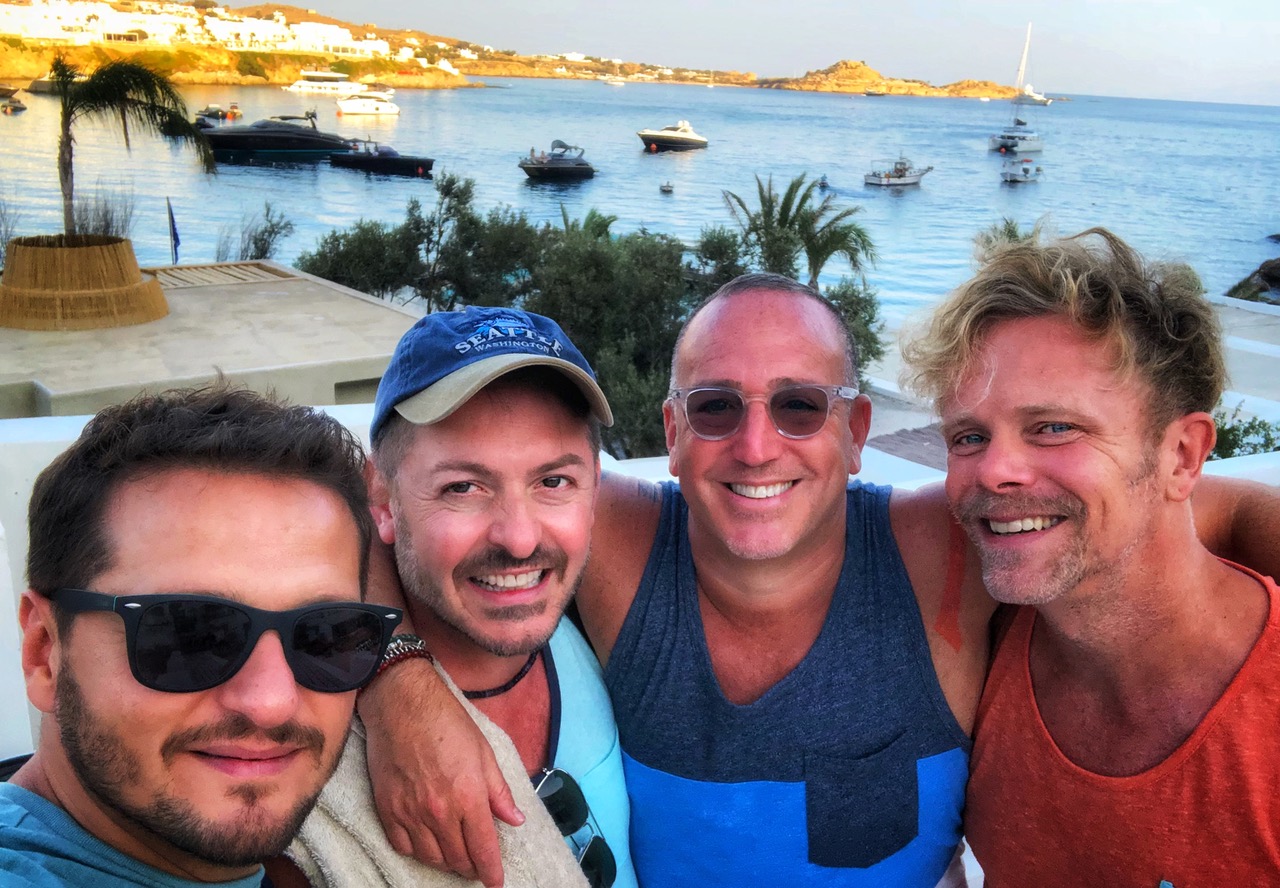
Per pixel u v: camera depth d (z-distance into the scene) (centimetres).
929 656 184
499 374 147
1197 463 152
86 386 1277
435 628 168
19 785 109
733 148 19000
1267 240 10975
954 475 163
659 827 187
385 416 162
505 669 171
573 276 2097
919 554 187
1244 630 150
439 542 155
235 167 11225
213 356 1435
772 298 182
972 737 186
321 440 113
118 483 102
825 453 177
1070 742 165
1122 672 156
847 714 181
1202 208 13562
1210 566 157
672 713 185
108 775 99
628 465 341
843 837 182
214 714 101
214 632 100
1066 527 152
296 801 107
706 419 179
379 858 133
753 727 182
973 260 162
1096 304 145
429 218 2925
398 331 1611
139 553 101
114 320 1561
